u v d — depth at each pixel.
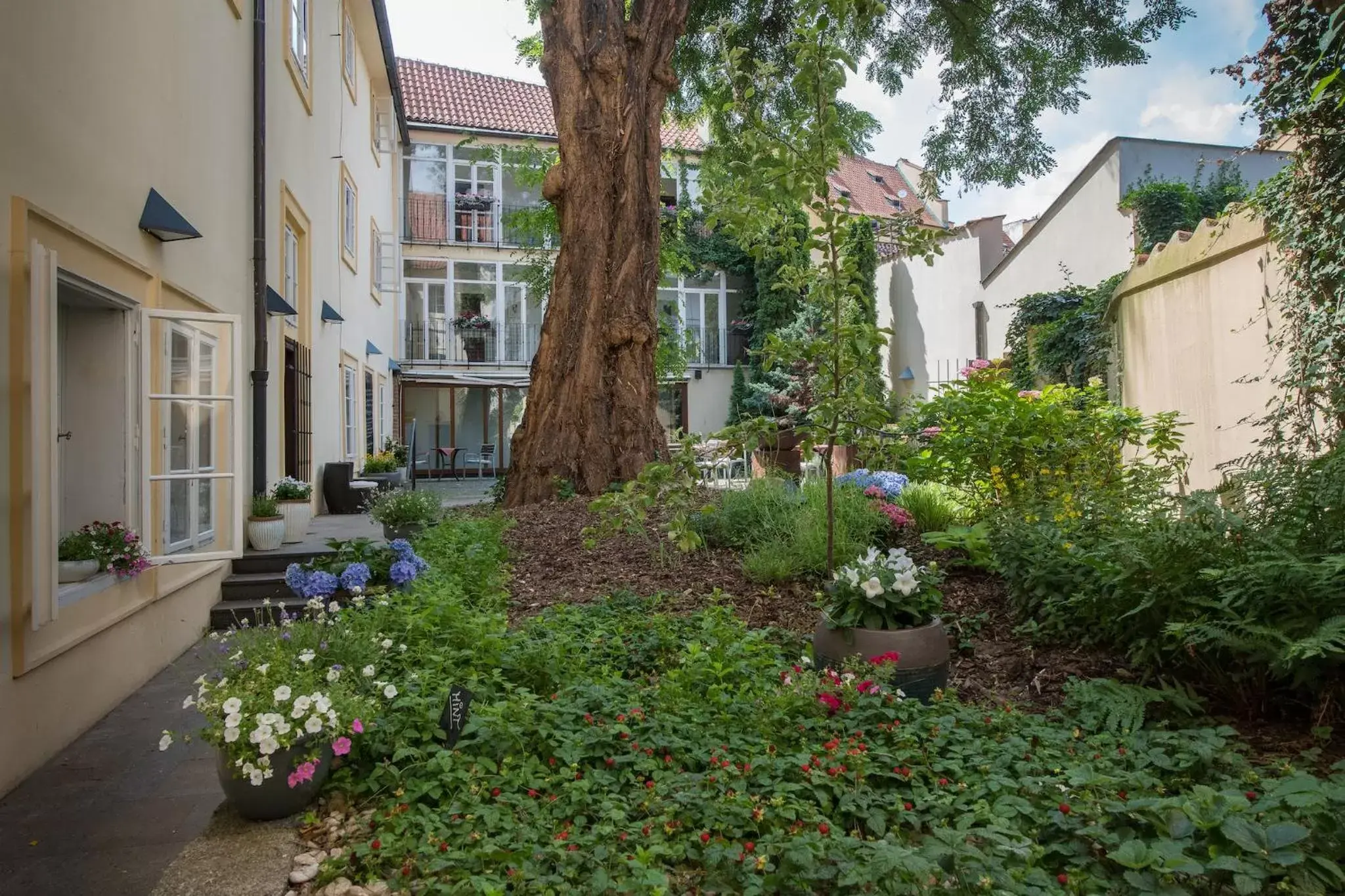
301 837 3.07
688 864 2.65
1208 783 2.84
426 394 26.02
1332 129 5.55
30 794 3.59
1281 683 3.58
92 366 5.04
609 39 10.70
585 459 10.21
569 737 3.38
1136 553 3.87
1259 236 6.73
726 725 3.53
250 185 8.09
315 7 11.62
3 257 3.60
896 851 2.20
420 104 25.66
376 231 18.72
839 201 4.46
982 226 19.75
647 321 10.66
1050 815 2.56
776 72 4.44
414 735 3.49
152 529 5.40
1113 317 10.28
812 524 6.37
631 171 10.69
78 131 4.35
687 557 6.76
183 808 3.43
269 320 8.81
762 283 26.72
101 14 4.64
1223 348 7.43
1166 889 2.06
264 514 7.60
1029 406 6.66
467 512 10.50
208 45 6.71
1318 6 5.35
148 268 5.33
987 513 6.10
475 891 2.46
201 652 5.96
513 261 25.98
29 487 3.72
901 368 22.70
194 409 6.16
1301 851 2.08
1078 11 12.77
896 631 3.85
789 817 2.65
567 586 6.42
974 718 3.51
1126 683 3.97
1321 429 5.89
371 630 4.34
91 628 4.38
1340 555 3.20
